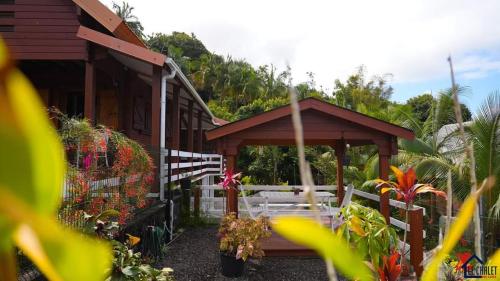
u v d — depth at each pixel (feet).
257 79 133.59
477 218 2.76
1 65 0.79
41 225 0.87
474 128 26.22
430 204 29.76
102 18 25.77
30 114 0.84
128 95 32.76
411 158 35.47
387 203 20.95
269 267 20.53
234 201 23.63
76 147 13.79
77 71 31.32
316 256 22.15
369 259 10.93
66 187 10.77
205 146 63.46
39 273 10.40
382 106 102.12
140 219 19.39
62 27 26.16
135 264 11.02
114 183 15.42
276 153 67.00
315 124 22.11
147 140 40.19
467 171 26.04
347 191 24.88
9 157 0.85
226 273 19.10
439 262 1.90
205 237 28.22
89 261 0.93
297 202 28.32
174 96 33.58
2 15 26.30
